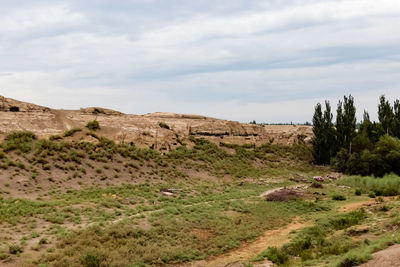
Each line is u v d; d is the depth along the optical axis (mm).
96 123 49344
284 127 79625
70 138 43438
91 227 20594
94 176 36312
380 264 13141
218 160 54875
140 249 18594
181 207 28531
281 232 24109
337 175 55219
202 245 20719
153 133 53625
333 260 15023
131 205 28953
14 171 31531
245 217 27562
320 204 32656
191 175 46125
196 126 62500
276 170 56094
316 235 22062
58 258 16078
